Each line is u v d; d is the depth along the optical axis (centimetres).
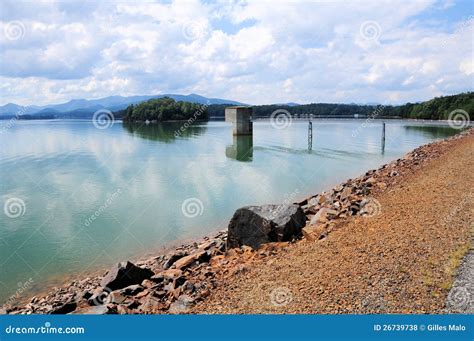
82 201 2944
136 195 3078
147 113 15025
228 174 4078
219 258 1305
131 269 1197
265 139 8944
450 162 2961
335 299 827
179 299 942
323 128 12662
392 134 10225
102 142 8062
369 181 2386
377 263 962
